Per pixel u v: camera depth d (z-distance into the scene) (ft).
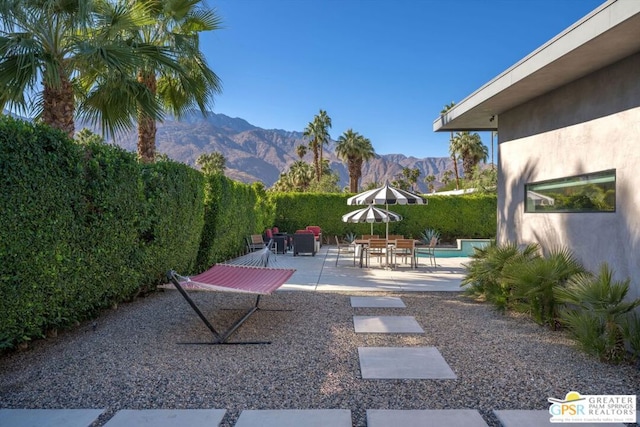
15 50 18.42
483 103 22.18
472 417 9.59
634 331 13.41
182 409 10.11
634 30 12.25
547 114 19.92
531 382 11.70
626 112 14.78
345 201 63.31
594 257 16.69
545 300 17.39
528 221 21.89
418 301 22.72
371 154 140.87
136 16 23.49
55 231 14.43
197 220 28.94
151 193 22.03
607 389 11.25
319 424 9.30
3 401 10.59
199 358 13.82
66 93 21.79
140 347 14.96
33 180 13.24
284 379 12.02
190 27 29.25
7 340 12.91
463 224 62.18
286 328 17.46
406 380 11.87
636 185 14.30
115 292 19.25
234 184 39.29
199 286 16.28
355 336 16.25
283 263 40.70
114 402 10.55
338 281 29.55
